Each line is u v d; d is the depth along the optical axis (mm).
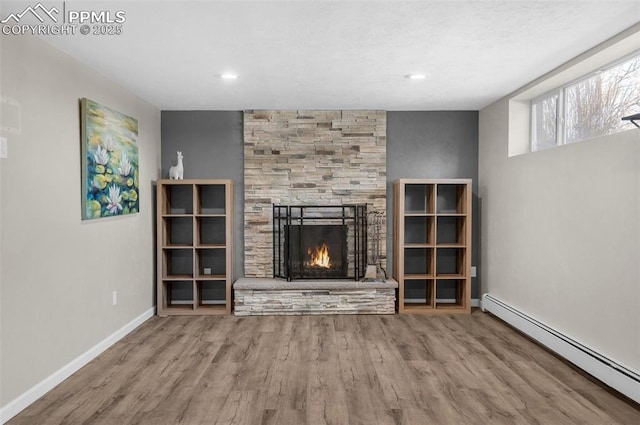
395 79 4406
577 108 4223
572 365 3809
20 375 2969
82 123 3746
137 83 4480
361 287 5508
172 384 3404
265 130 5895
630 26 3080
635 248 3096
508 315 4934
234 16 2854
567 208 3939
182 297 5930
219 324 5105
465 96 5168
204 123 5898
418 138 5984
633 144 3117
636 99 3438
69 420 2838
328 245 5676
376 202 5938
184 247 5539
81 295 3760
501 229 5312
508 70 4121
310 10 2777
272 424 2783
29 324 3062
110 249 4316
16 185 2932
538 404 3059
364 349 4227
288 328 4934
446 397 3172
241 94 4996
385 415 2902
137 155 4945
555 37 3273
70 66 3602
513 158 4988
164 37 3211
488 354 4086
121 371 3668
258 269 5938
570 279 3891
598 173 3508
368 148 5930
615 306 3305
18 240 2951
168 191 5785
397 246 5746
